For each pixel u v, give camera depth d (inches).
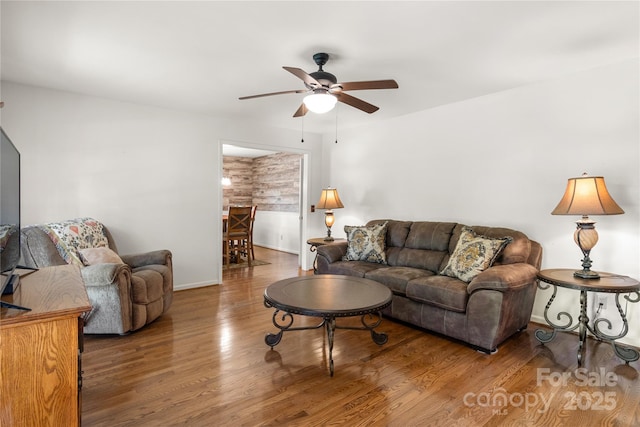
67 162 136.2
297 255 271.4
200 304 145.5
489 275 100.3
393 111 163.6
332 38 90.4
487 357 98.3
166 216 161.5
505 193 134.0
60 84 127.0
